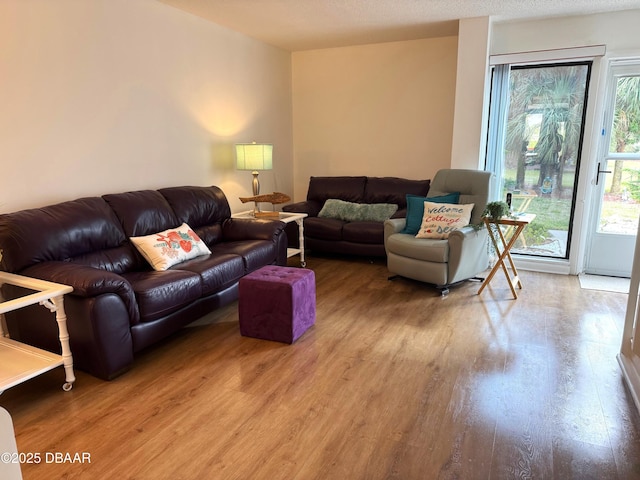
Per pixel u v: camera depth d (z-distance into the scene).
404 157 5.18
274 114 5.28
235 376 2.41
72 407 2.12
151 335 2.55
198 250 3.24
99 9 3.06
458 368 2.47
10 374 2.07
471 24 4.06
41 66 2.73
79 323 2.27
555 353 2.64
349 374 2.42
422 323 3.11
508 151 4.52
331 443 1.86
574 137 4.21
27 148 2.71
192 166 4.08
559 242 4.44
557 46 4.04
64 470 1.71
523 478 1.65
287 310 2.74
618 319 3.16
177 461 1.76
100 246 2.87
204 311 2.96
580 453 1.78
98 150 3.16
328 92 5.44
